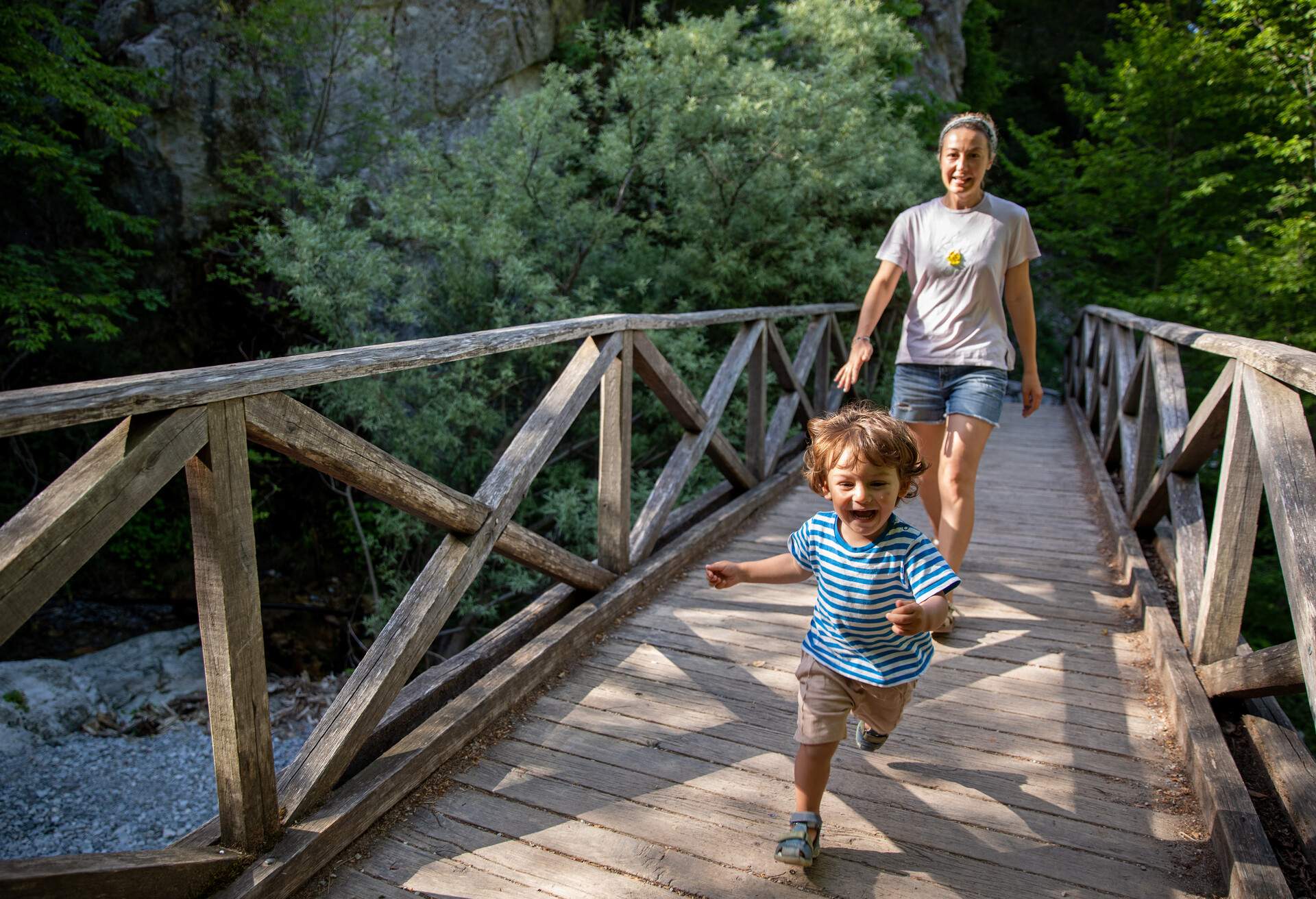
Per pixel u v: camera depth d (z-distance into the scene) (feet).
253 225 26.53
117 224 26.48
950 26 49.34
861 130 25.53
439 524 8.20
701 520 15.51
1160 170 35.47
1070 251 39.91
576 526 21.24
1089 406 24.23
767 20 34.50
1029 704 8.89
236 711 5.84
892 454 5.88
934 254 10.13
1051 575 12.73
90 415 4.61
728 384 15.31
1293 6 27.61
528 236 23.04
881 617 6.27
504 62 30.53
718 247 25.08
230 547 5.72
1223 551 8.69
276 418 6.06
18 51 21.68
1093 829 6.88
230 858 5.93
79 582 27.37
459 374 21.24
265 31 26.68
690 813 7.17
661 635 10.67
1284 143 28.99
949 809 7.18
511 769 7.82
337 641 25.84
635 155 24.38
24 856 14.99
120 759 18.22
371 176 27.58
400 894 6.26
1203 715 7.88
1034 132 65.72
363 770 7.35
